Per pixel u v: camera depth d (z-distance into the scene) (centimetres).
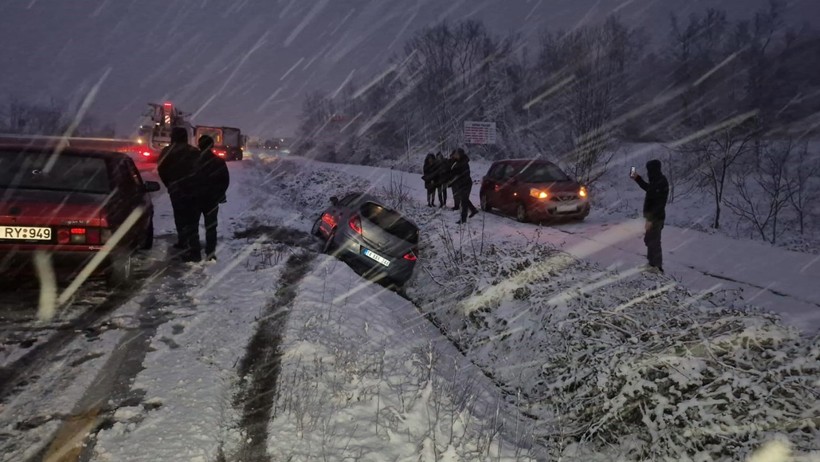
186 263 767
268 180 2527
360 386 438
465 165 1330
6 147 660
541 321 632
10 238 535
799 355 420
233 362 461
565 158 2620
